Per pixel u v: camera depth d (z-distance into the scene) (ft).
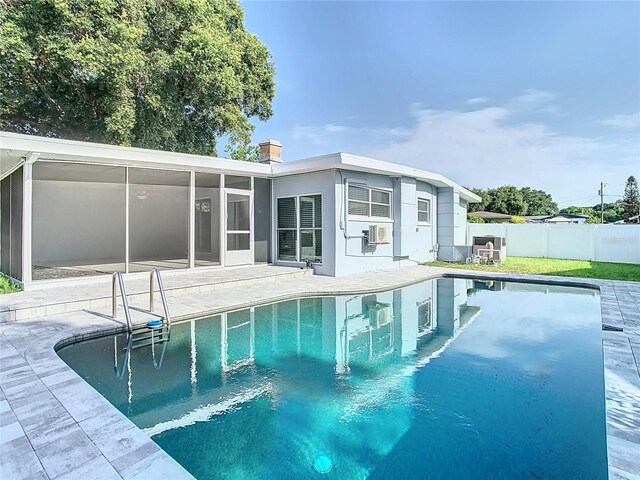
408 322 19.70
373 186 35.27
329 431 9.25
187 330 17.66
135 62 31.14
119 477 6.45
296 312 21.57
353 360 14.20
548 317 20.34
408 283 29.27
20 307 17.42
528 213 161.58
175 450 8.45
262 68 51.16
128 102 33.65
